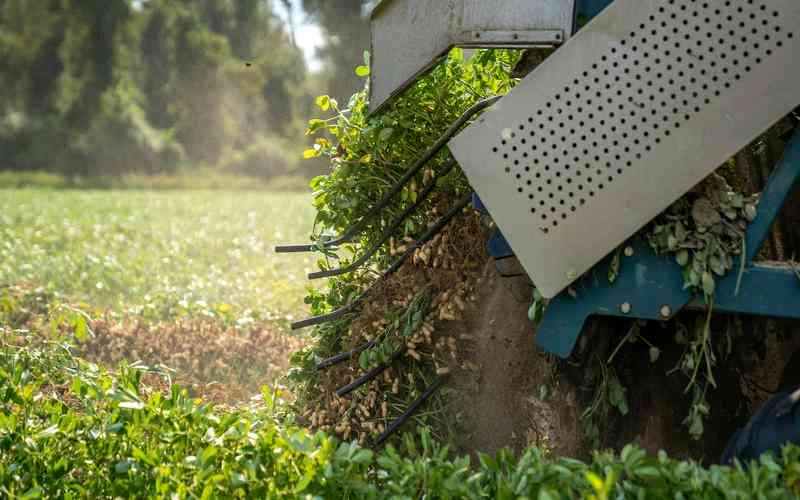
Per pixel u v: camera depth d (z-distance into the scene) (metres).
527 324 4.34
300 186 52.81
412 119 4.72
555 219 3.40
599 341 3.94
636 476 2.95
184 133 56.12
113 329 7.51
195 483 3.45
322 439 3.31
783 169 3.29
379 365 4.62
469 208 4.61
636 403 3.96
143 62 55.75
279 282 10.73
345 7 39.16
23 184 47.16
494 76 4.77
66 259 12.02
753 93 3.20
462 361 4.53
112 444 3.70
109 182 50.19
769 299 3.29
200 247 15.59
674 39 3.25
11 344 5.57
